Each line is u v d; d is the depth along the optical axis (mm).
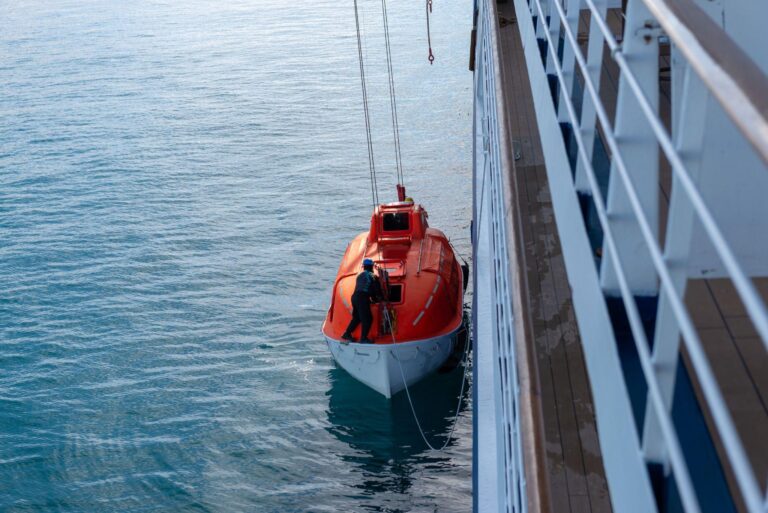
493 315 5504
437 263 19359
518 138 7469
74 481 16125
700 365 1295
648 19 2146
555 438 3490
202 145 36969
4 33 66000
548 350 4105
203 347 20609
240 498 15594
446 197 30516
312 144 36594
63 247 26734
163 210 29688
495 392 4922
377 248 19875
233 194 31062
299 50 55250
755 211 3127
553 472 3311
